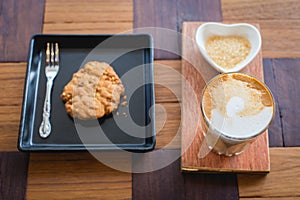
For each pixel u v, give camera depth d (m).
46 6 0.61
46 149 0.49
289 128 0.53
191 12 0.61
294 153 0.52
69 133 0.51
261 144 0.51
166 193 0.50
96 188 0.50
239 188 0.50
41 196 0.49
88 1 0.61
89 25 0.60
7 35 0.59
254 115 0.47
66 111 0.52
